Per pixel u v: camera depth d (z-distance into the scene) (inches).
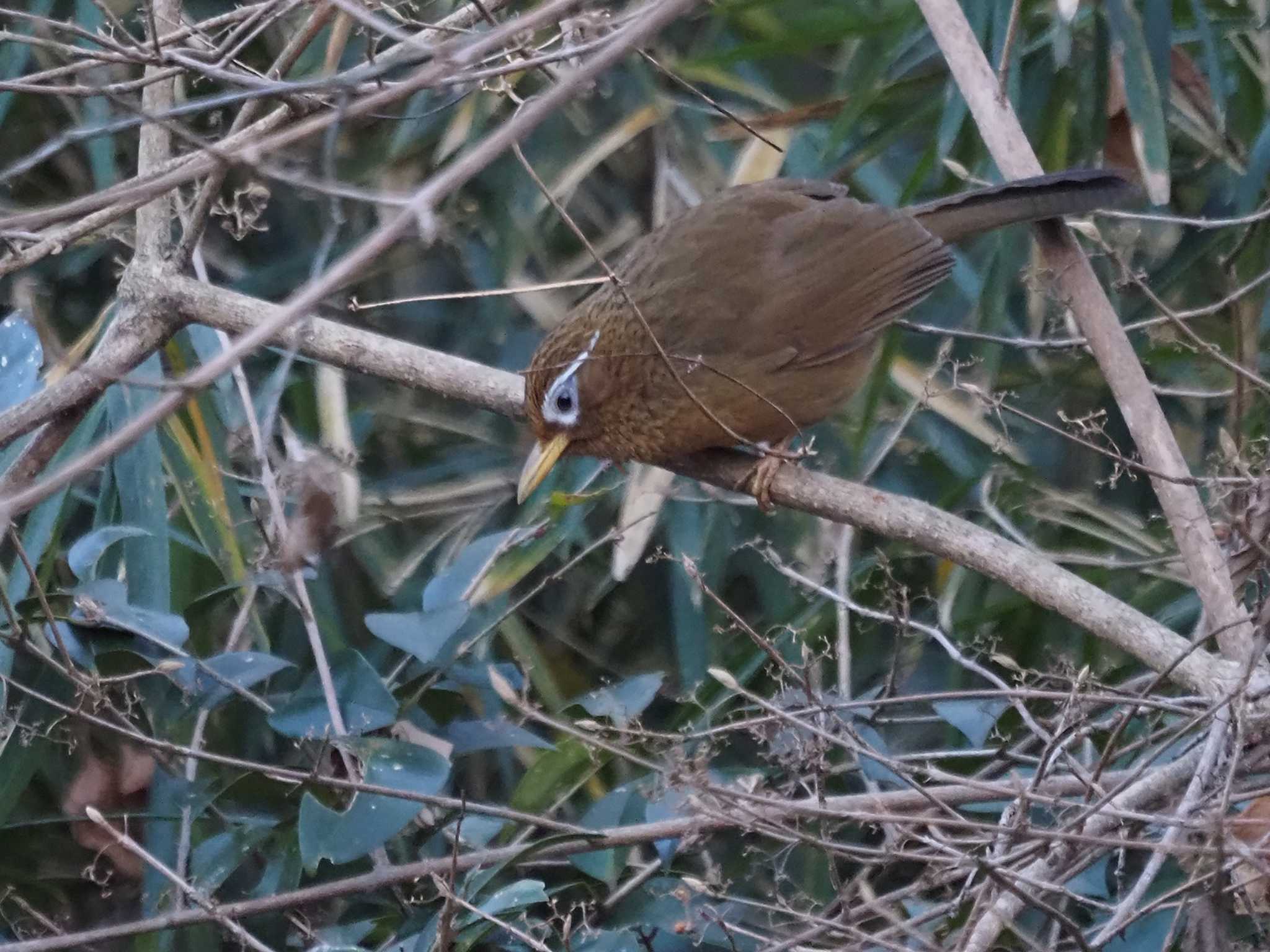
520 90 442.3
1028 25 417.7
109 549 392.5
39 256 265.9
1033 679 368.8
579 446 343.0
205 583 398.6
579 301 444.8
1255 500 279.1
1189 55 437.4
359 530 425.7
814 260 339.6
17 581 353.1
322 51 409.7
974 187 413.1
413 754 300.4
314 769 290.4
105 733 330.0
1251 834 268.5
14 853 346.6
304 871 342.3
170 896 335.6
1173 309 428.5
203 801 327.6
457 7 406.9
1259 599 297.0
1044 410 441.1
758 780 306.3
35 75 278.2
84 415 347.3
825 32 392.2
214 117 355.9
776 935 305.1
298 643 403.2
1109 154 420.8
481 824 330.3
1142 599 403.5
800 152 446.6
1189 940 257.3
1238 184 403.2
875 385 387.9
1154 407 289.0
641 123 438.6
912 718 337.7
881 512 294.0
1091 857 277.3
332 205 312.7
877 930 293.0
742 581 454.0
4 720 327.3
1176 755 321.1
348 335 335.3
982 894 261.7
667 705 432.8
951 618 408.8
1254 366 377.4
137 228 351.9
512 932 269.4
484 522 438.9
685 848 292.7
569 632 440.5
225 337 332.8
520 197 439.2
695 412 327.9
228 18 302.5
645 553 445.1
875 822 272.2
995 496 419.8
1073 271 308.8
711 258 337.7
